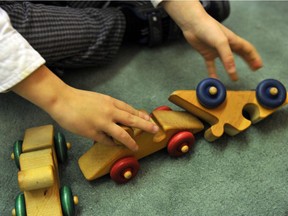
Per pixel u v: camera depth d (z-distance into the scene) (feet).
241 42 2.34
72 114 1.81
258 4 3.50
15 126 2.40
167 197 2.00
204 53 2.50
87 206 1.97
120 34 2.78
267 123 2.38
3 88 1.78
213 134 2.13
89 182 2.08
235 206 1.95
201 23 2.32
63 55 2.55
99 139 1.89
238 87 2.64
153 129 1.93
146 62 2.90
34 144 2.00
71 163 2.18
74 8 2.77
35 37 2.32
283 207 1.94
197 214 1.93
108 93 2.62
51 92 1.81
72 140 2.30
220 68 2.79
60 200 1.86
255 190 2.02
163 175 2.11
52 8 2.53
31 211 1.81
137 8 2.85
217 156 2.20
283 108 2.47
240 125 2.18
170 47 3.06
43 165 1.85
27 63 1.76
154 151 2.17
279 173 2.10
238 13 3.39
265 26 3.22
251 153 2.21
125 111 1.94
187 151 2.19
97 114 1.83
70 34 2.50
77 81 2.72
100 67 2.85
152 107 2.52
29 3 2.42
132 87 2.67
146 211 1.95
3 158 2.21
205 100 2.12
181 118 2.20
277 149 2.23
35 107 2.52
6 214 1.94
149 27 2.86
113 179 2.03
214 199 1.99
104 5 2.99
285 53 2.92
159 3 2.44
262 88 2.22
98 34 2.66
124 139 1.85
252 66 2.44
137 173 2.11
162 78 2.75
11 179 2.10
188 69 2.82
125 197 2.01
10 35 1.80
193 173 2.12
